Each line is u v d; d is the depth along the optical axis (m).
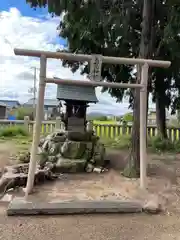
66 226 2.65
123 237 2.43
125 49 6.65
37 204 3.02
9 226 2.62
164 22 5.64
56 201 3.17
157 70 7.54
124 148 8.48
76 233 2.49
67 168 4.92
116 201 3.22
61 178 4.46
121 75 7.65
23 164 4.83
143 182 3.81
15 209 2.89
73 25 5.81
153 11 4.91
